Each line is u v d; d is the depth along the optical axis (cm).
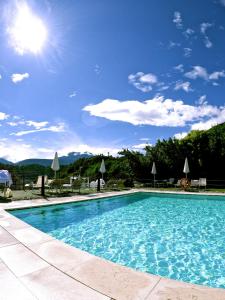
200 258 576
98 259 413
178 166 2442
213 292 302
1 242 502
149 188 2128
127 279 339
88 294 300
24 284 326
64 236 752
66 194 1484
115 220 994
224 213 1167
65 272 362
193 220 1004
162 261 556
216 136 2344
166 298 288
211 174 2302
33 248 466
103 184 2119
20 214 967
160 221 981
